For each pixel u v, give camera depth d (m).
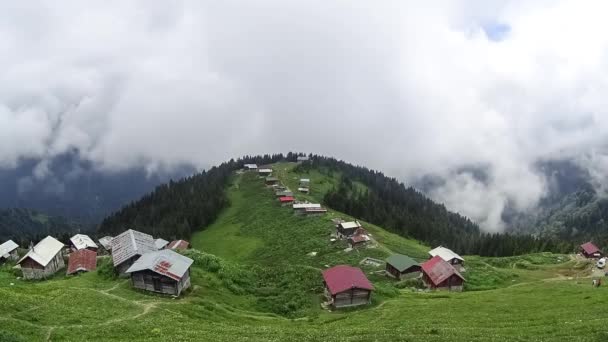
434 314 62.31
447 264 99.31
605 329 42.97
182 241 168.00
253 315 68.00
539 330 45.84
